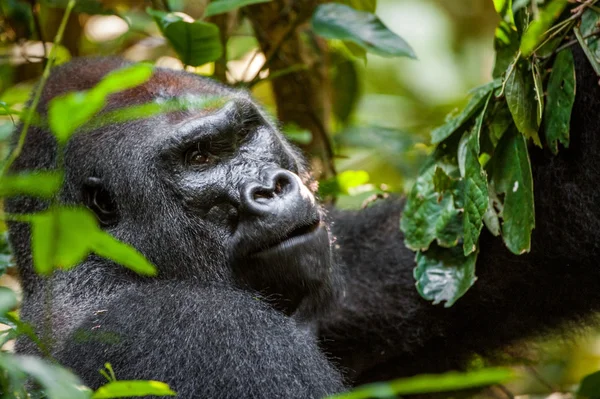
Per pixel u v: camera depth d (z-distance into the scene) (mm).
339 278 8859
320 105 11734
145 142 7602
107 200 7727
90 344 6910
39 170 7867
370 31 9867
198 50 9367
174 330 6781
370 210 10688
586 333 9203
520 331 9297
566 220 8344
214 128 7527
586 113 8023
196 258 7535
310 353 7008
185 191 7512
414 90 19188
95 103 4086
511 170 7660
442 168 8219
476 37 20078
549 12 7066
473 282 8250
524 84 7402
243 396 6410
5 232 8828
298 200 7391
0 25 10766
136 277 7621
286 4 11195
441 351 9688
